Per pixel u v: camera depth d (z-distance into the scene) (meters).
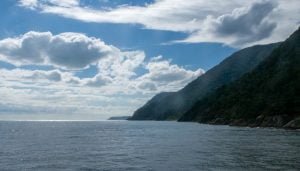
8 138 121.50
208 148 78.62
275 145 81.44
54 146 88.81
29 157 63.72
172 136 126.88
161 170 48.19
